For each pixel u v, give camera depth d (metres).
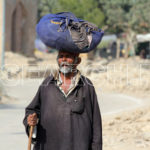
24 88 43.22
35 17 92.12
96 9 101.62
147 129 20.83
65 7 97.06
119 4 126.00
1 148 16.50
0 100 32.34
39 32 8.72
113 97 38.28
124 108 30.45
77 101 8.70
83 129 8.62
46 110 8.72
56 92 8.73
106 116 25.84
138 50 145.00
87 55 100.06
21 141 17.97
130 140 18.56
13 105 30.48
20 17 88.31
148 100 35.88
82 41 8.54
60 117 8.60
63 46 8.55
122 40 133.62
